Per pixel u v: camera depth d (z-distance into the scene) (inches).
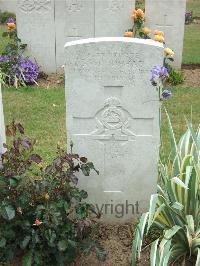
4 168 83.7
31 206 82.4
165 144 125.9
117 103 87.7
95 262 86.7
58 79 182.5
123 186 93.7
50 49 184.4
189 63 213.2
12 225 81.2
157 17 188.2
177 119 143.3
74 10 178.7
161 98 85.2
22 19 178.5
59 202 81.7
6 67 175.5
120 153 91.4
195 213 84.7
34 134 133.3
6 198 80.8
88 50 84.3
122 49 84.0
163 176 87.0
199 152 84.4
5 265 85.0
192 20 359.3
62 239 80.8
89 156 91.7
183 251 86.1
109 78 85.9
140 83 86.1
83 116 88.7
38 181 83.2
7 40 257.9
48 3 176.6
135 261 82.8
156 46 83.6
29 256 80.7
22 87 172.4
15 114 146.8
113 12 179.8
